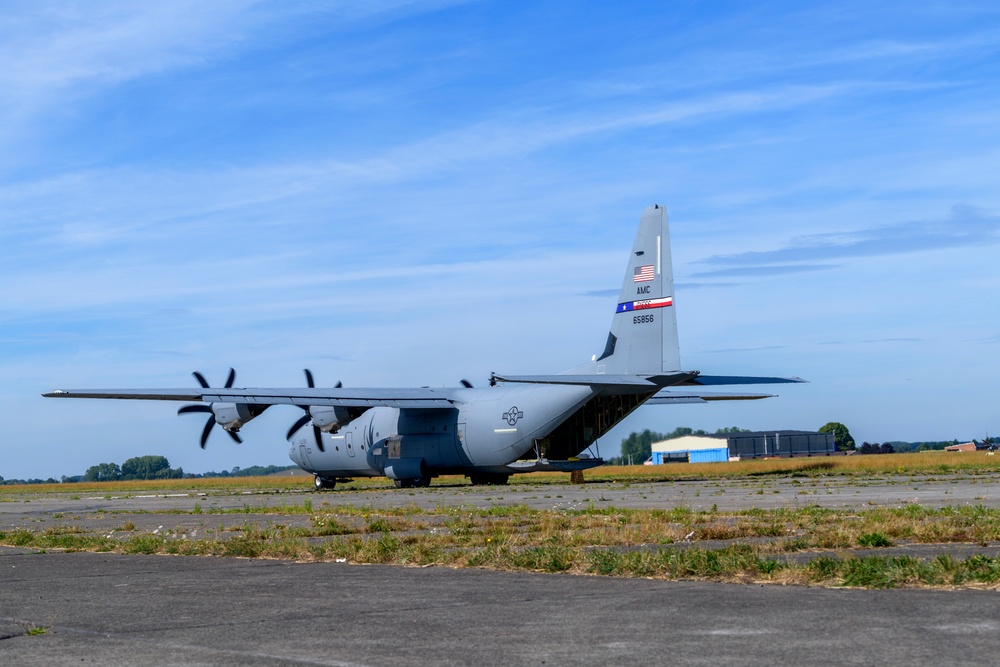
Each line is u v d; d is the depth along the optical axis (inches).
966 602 379.9
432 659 309.6
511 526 855.7
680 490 1454.2
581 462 1882.4
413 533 827.4
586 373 1792.6
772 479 1903.3
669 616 371.2
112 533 941.8
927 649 301.1
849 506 976.9
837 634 326.3
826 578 443.8
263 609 418.9
